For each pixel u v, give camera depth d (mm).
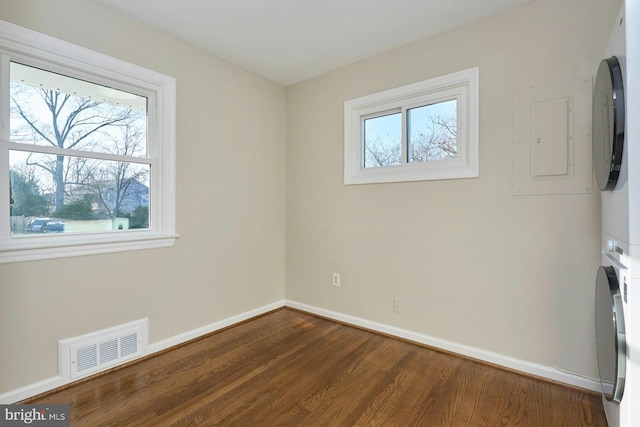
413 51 2434
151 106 2293
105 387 1842
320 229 3039
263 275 3098
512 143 2004
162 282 2314
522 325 1993
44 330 1780
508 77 2016
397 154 2623
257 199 3021
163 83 2293
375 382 1901
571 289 1832
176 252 2395
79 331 1914
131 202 2215
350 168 2816
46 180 1847
